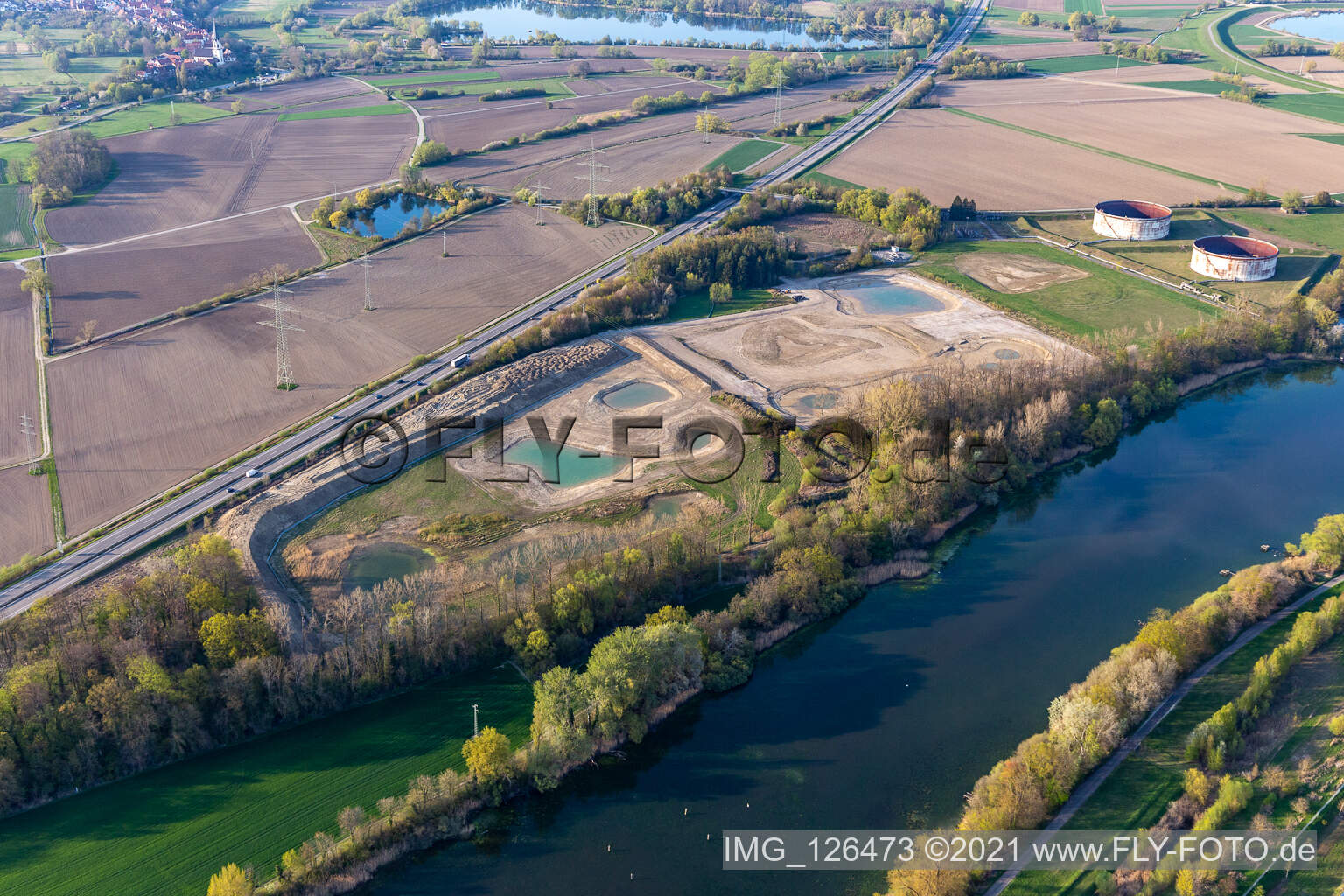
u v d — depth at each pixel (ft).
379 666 619.26
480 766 553.23
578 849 534.78
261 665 593.83
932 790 565.12
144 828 534.37
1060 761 549.54
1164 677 604.08
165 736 578.25
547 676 599.16
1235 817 522.06
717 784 571.28
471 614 653.30
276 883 502.38
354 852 520.01
